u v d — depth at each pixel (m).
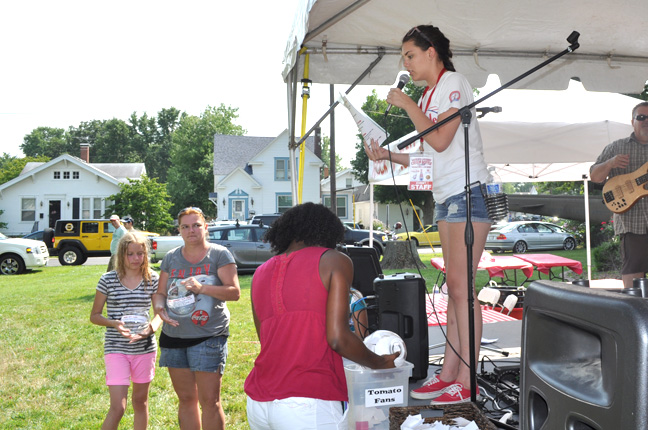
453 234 2.92
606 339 1.27
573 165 8.39
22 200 34.06
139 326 3.47
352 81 4.82
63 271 17.45
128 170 42.50
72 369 6.02
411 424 2.15
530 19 4.12
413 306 3.53
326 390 2.04
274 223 2.34
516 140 6.49
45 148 96.69
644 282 1.42
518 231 21.47
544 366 1.56
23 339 7.48
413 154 2.90
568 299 1.42
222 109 56.44
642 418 1.13
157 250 18.22
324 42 4.50
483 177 2.95
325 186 41.19
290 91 4.50
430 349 4.66
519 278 13.07
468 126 2.67
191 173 51.09
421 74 3.03
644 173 4.07
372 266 4.27
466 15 4.09
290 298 2.10
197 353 3.32
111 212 30.56
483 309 7.18
